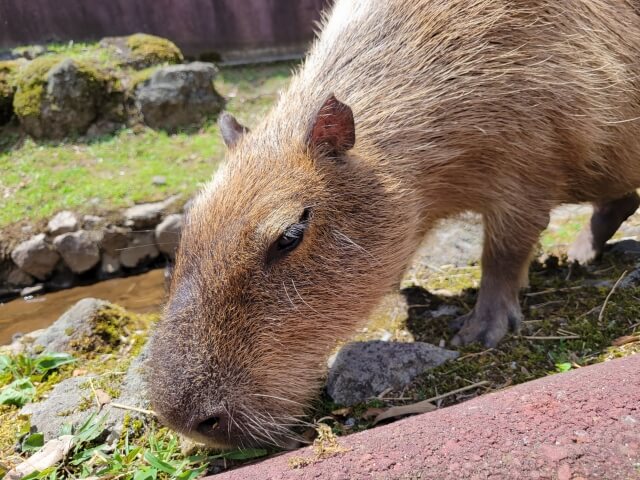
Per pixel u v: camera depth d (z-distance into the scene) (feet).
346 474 1.01
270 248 1.34
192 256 1.35
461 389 1.53
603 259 2.20
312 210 1.39
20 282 3.63
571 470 0.94
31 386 1.75
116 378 1.70
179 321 1.29
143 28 6.02
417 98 1.59
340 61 1.64
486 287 1.80
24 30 5.86
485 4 1.62
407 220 1.55
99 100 4.89
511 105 1.62
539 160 1.69
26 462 1.44
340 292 1.42
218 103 5.17
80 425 1.54
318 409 1.54
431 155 1.60
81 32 5.94
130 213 3.69
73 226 3.65
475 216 2.13
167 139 4.80
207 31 6.05
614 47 1.74
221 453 1.40
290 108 1.58
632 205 2.12
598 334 1.66
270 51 6.13
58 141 4.79
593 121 1.70
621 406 1.02
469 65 1.61
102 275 3.68
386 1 1.68
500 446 0.99
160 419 1.30
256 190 1.38
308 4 6.04
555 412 1.04
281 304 1.35
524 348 1.67
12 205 3.91
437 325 1.89
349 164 1.46
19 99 4.78
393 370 1.60
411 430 1.09
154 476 1.32
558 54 1.64
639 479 0.91
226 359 1.28
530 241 1.77
